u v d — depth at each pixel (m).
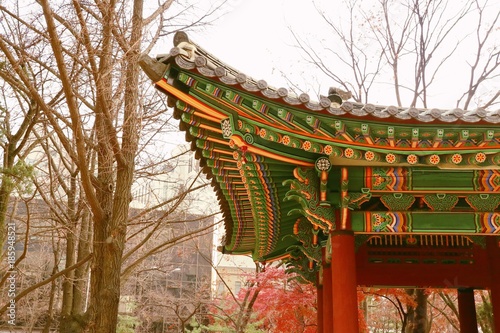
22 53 9.13
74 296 13.37
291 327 14.84
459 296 10.41
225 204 8.85
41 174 17.38
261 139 5.71
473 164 5.89
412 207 6.59
